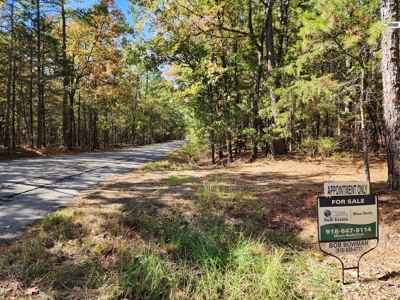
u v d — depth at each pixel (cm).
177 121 5519
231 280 362
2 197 652
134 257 379
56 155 1962
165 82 1463
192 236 450
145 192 669
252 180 834
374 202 356
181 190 673
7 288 305
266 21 1325
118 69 2530
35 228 446
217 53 1355
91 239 412
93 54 2550
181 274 367
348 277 372
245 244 435
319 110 784
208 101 1429
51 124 3434
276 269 370
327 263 409
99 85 2686
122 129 5144
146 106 4541
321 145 745
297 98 826
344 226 349
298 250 445
